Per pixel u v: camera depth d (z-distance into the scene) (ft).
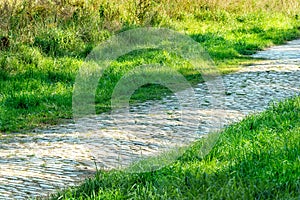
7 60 47.78
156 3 77.77
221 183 21.77
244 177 22.25
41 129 33.99
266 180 21.57
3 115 36.24
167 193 21.04
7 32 52.85
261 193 20.49
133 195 21.03
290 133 27.84
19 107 38.91
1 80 45.03
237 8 93.66
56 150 29.30
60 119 36.32
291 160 23.94
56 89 43.34
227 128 30.32
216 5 89.92
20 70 47.96
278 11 101.60
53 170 26.03
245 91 44.27
